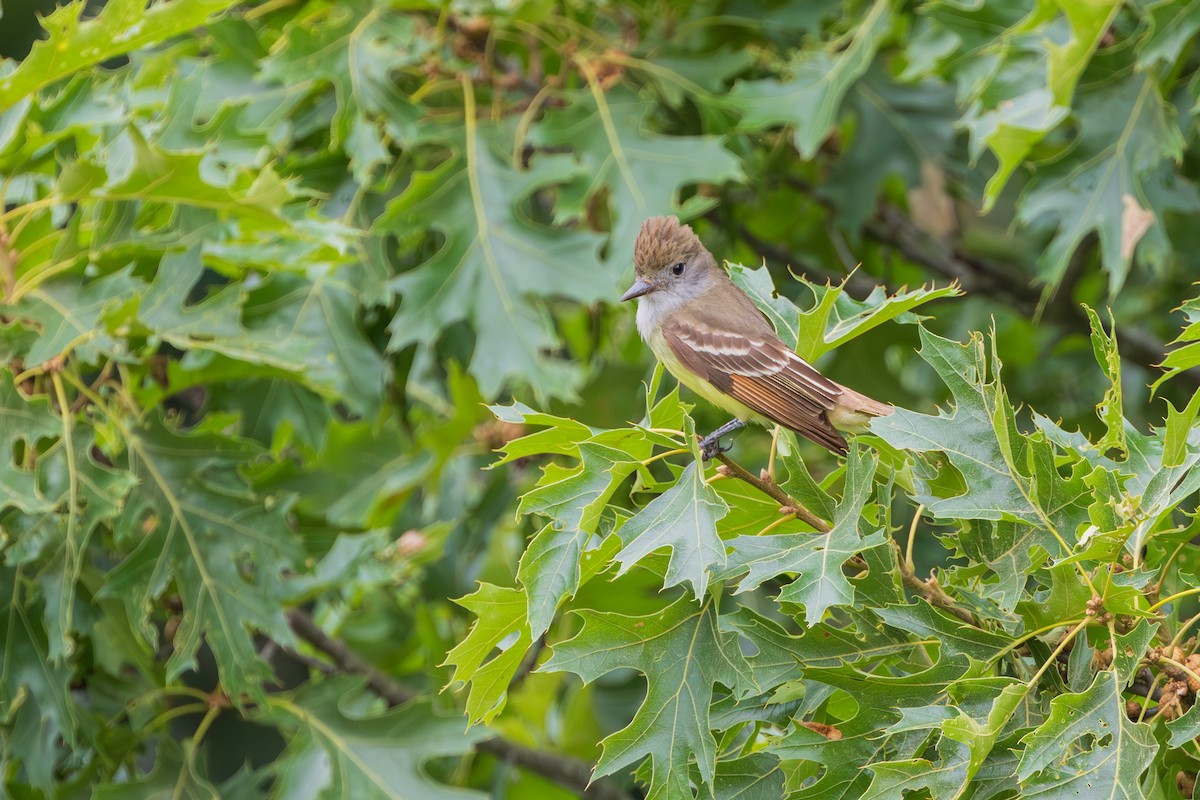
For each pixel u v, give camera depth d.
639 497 10.11
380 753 10.41
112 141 10.24
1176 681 6.15
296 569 9.94
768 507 7.04
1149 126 11.09
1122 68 11.20
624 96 12.38
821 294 7.93
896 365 16.41
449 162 11.76
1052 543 6.37
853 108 13.71
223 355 10.33
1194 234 14.45
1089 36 10.19
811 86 12.35
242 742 15.66
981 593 6.70
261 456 10.08
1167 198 11.43
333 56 11.63
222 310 9.93
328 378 10.73
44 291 9.62
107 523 10.30
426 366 14.24
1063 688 6.16
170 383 10.53
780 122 12.26
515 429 14.21
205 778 10.20
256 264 10.07
